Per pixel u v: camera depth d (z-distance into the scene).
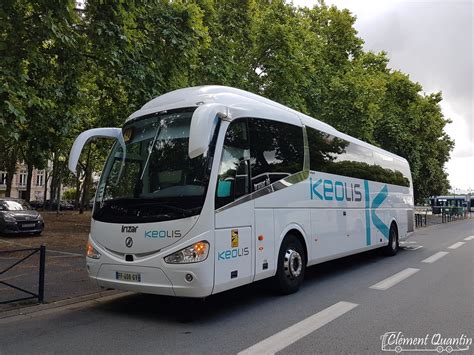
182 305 7.01
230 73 14.67
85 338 5.33
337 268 11.21
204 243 5.66
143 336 5.40
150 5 10.51
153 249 5.82
